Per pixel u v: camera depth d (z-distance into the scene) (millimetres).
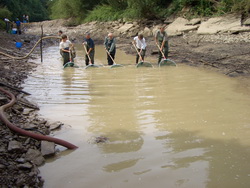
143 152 4129
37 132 4770
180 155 4027
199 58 12500
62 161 3916
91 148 4289
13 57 12812
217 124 5172
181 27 18875
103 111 5965
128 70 10797
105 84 8430
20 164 3664
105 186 3318
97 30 28375
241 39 14297
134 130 4957
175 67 11180
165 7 23688
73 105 6391
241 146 4297
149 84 8367
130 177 3492
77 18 37969
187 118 5492
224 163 3797
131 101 6652
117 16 28469
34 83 8594
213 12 18828
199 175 3520
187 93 7277
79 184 3367
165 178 3463
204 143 4414
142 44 11883
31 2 62031
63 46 11508
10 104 5711
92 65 11461
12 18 47094
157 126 5121
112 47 11953
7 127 4719
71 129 5027
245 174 3533
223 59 11719
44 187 3316
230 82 8344
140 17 23953
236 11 16625
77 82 8742
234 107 6090
